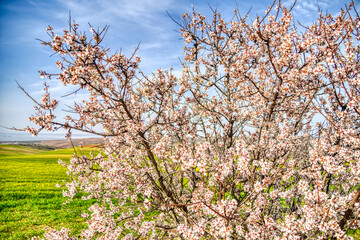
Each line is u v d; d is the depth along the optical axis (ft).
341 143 14.78
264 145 15.42
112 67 16.12
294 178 16.47
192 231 11.39
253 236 12.28
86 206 50.01
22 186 71.36
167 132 16.17
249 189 15.07
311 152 13.34
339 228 10.75
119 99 14.26
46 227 39.32
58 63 13.19
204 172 11.18
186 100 18.54
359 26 13.39
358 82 11.89
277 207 17.97
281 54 15.81
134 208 17.70
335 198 11.94
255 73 18.38
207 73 21.13
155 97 16.07
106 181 17.74
